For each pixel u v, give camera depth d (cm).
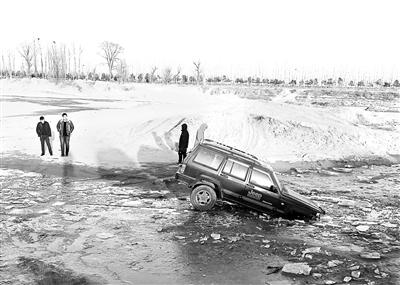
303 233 1024
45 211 1124
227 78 13675
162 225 1039
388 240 985
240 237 964
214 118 2767
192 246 898
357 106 6931
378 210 1289
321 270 788
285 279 745
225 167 1180
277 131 2678
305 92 8706
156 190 1420
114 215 1114
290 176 1842
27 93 7906
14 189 1367
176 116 2858
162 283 717
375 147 2666
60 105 5019
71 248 867
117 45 11238
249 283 725
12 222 1019
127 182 1531
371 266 807
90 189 1401
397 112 5938
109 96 8156
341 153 2448
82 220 1062
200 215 1136
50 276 730
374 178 1867
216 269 782
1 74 11050
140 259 821
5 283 696
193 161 1195
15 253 830
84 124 3056
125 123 3003
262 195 1145
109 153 2127
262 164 1197
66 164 1823
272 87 10100
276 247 906
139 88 8800
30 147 2219
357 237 1002
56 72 9162
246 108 3158
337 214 1226
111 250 863
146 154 2136
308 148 2502
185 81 12125
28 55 10450
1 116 3444
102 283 712
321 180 1780
